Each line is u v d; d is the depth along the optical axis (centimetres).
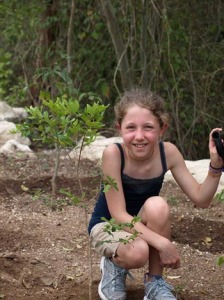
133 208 316
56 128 311
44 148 627
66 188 477
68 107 297
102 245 310
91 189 473
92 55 773
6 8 769
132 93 313
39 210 436
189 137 738
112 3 732
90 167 531
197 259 374
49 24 753
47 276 346
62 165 538
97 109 294
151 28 695
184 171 319
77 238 393
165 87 708
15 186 481
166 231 308
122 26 737
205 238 403
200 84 730
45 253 371
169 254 299
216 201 452
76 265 359
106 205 319
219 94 741
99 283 332
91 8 750
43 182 488
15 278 342
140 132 305
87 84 772
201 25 734
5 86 809
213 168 307
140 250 300
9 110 714
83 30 774
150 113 306
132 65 704
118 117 313
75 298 325
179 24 718
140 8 706
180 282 345
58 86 613
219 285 344
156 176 314
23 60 792
